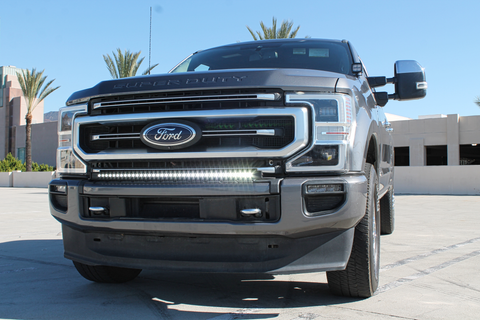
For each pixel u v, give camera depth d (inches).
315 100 106.0
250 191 103.3
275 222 103.2
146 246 115.0
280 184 103.0
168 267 111.8
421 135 1262.3
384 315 110.0
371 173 126.0
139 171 112.5
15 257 196.9
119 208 114.1
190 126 107.5
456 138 1209.4
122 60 1088.8
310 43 169.6
